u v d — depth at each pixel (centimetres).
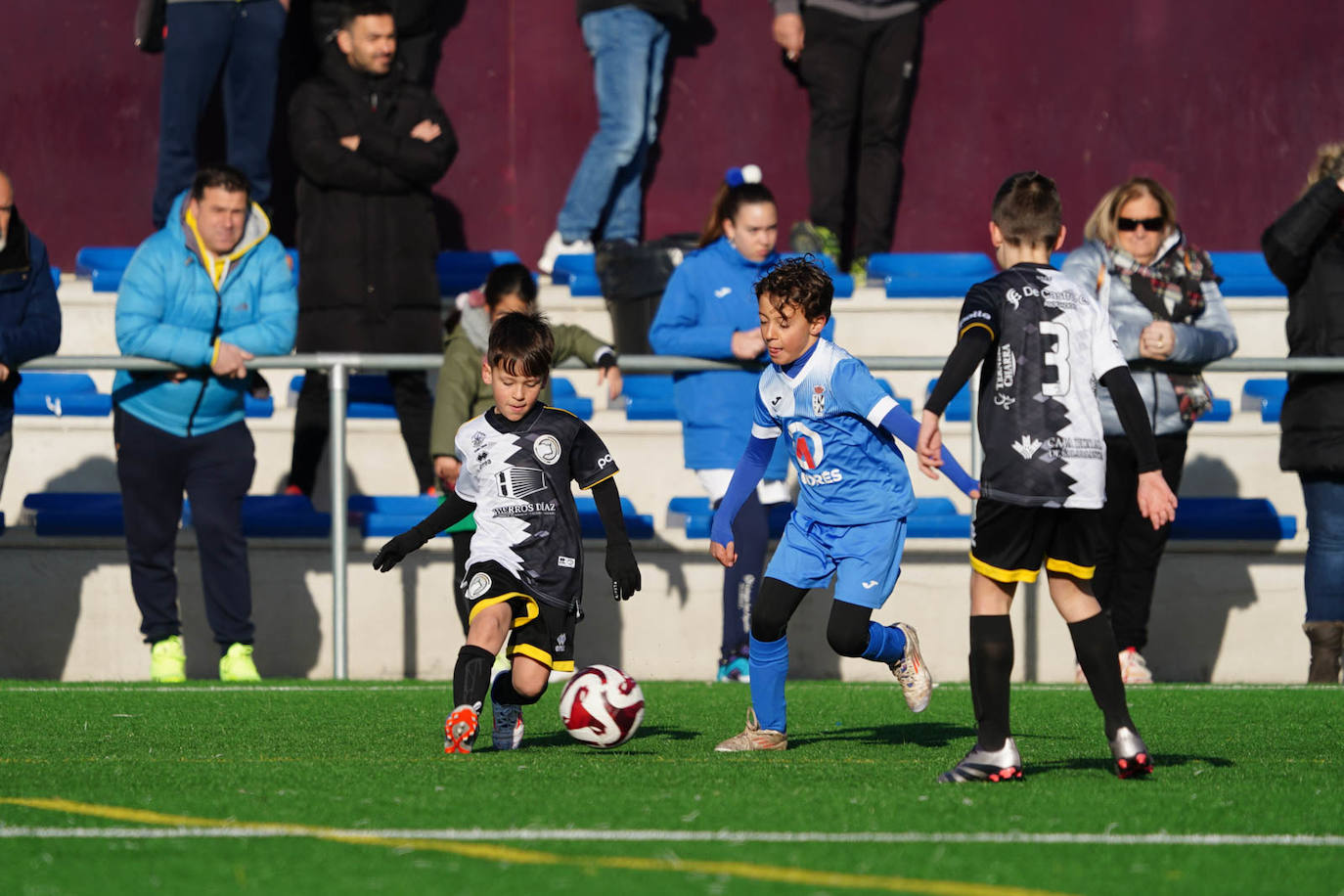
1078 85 4381
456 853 1073
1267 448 3350
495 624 1700
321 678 2986
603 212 4178
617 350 3528
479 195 4322
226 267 2800
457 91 4316
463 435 1781
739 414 2731
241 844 1107
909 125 4375
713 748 1778
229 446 2795
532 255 4328
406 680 2761
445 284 3906
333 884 975
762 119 4334
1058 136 4381
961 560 3092
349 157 3161
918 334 3609
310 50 4203
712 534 1841
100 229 4278
